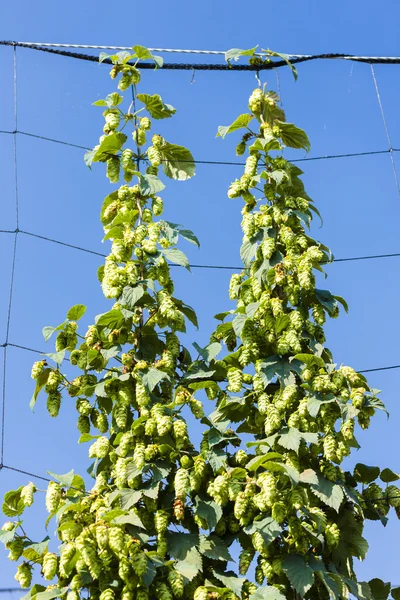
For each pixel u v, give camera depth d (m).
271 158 6.36
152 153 6.43
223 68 7.02
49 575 4.95
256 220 6.17
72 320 6.05
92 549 4.79
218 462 5.34
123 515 4.94
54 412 5.66
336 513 5.55
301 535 5.21
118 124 6.49
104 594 4.85
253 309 5.92
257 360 5.78
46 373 5.73
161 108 6.70
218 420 5.82
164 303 5.84
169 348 5.88
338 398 5.50
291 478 5.05
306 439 5.29
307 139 6.46
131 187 6.28
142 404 5.48
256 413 5.79
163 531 5.14
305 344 5.90
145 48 6.66
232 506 5.51
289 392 5.52
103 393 5.59
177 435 5.27
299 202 6.22
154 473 5.29
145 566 4.81
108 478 5.52
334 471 5.43
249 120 6.61
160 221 6.21
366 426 5.50
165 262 5.98
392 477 5.80
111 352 5.72
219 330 6.28
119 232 6.16
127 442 5.40
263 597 4.95
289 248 5.99
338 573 5.35
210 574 5.30
